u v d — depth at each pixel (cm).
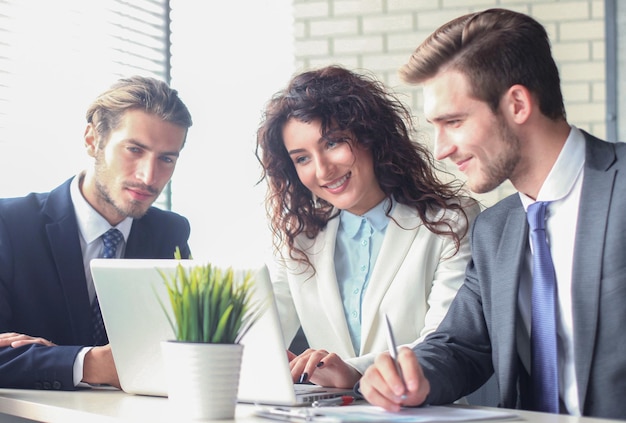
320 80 232
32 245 228
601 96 432
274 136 239
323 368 188
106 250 240
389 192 237
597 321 172
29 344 197
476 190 192
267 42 463
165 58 438
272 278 250
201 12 450
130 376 180
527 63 183
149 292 171
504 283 187
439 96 187
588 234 176
